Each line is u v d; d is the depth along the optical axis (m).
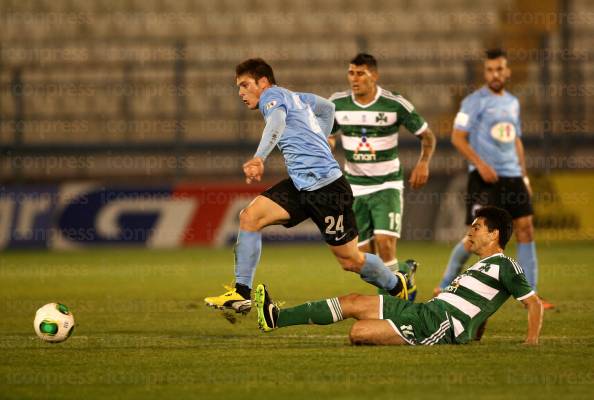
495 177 35.59
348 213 25.73
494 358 22.62
